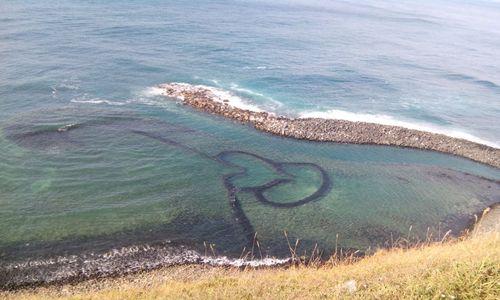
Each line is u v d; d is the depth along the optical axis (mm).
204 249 28172
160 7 103312
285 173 38625
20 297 21875
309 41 90312
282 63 72000
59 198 31734
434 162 44312
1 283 23922
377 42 98500
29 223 28875
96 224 29438
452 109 60031
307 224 31578
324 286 15422
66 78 53812
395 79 70812
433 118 56031
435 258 16156
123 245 27812
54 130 41250
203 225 30484
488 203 37281
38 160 36156
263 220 31562
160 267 26141
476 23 158375
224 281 18250
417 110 58281
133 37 74938
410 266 15812
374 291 13945
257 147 43094
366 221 32719
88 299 18234
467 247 17891
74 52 63094
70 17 81438
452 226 33312
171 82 57219
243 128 46781
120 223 29781
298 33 96688
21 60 57406
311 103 56281
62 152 37781
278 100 56062
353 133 47875
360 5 171000
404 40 104875
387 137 47969
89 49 65312
